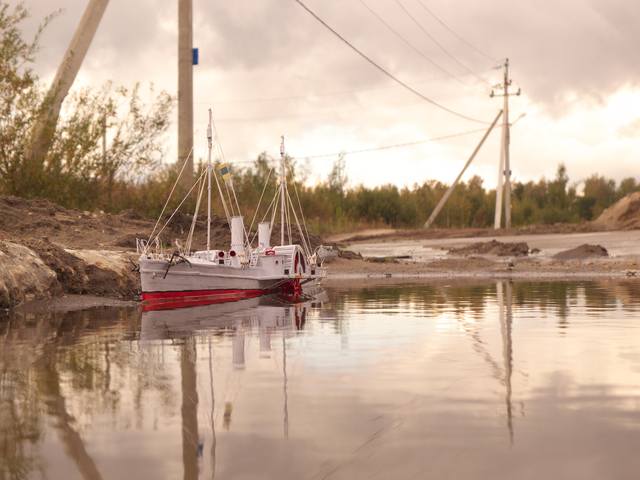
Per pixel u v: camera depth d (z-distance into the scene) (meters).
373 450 4.62
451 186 83.69
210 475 4.21
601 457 4.46
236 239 18.94
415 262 34.59
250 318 12.73
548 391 6.29
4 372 7.41
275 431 5.08
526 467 4.30
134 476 4.21
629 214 72.94
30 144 27.45
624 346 8.87
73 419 5.46
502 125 75.25
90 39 30.86
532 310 13.44
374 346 9.05
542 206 120.25
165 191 30.70
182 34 30.70
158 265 16.12
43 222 23.41
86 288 16.70
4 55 26.20
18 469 4.34
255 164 64.88
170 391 6.43
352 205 93.00
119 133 29.61
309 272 20.14
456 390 6.35
